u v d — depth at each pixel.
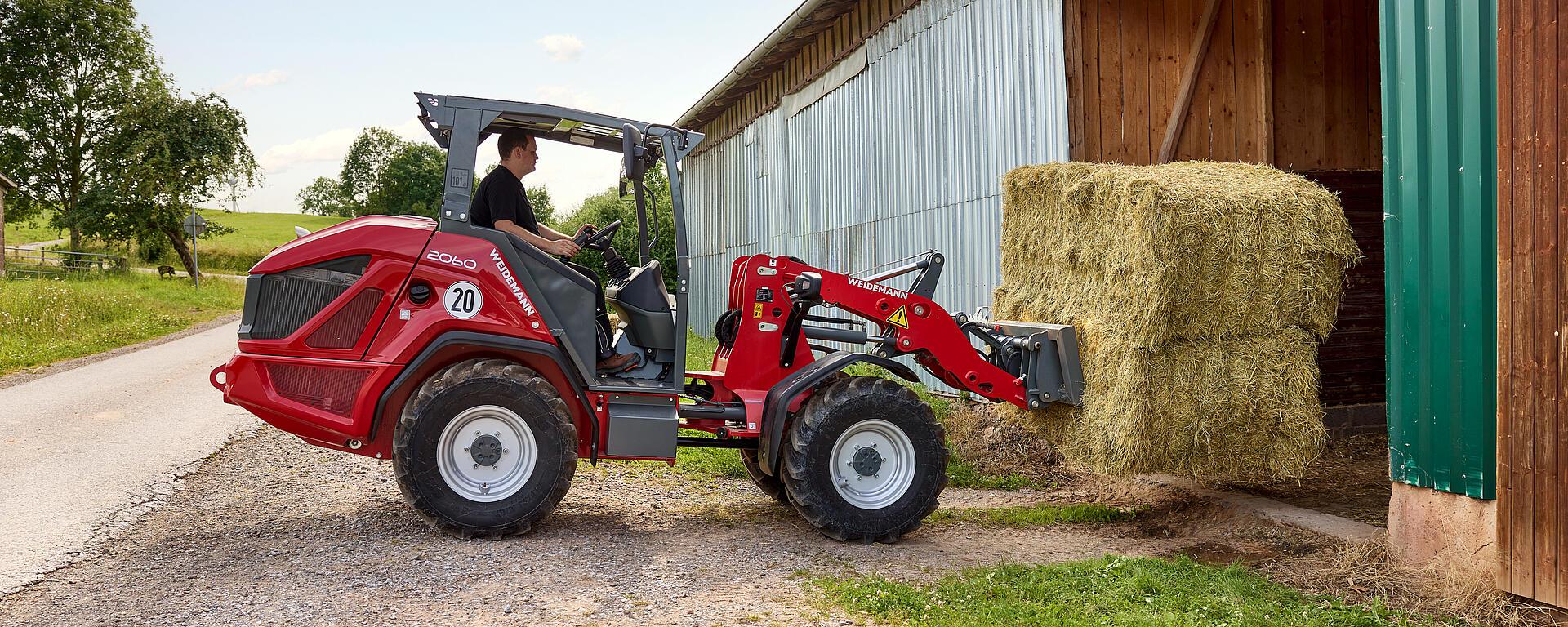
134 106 38.62
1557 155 3.80
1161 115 7.48
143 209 37.59
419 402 4.88
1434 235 4.44
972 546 5.36
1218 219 4.85
